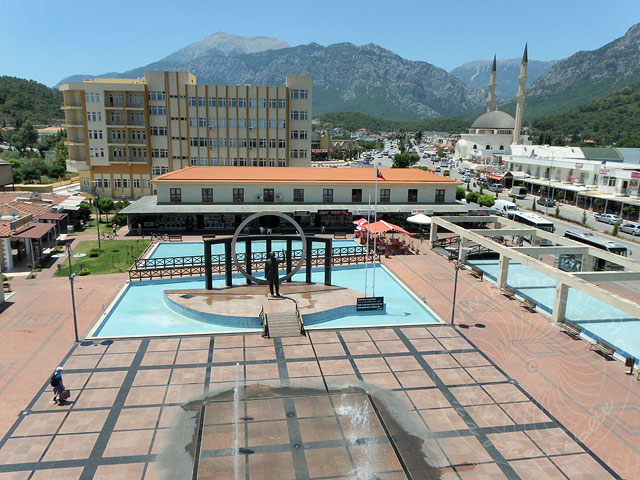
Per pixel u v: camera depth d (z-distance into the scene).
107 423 20.78
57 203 61.19
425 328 32.03
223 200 62.81
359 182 64.50
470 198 85.88
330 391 23.75
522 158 118.31
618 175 81.19
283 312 32.44
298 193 63.75
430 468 18.36
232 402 22.59
